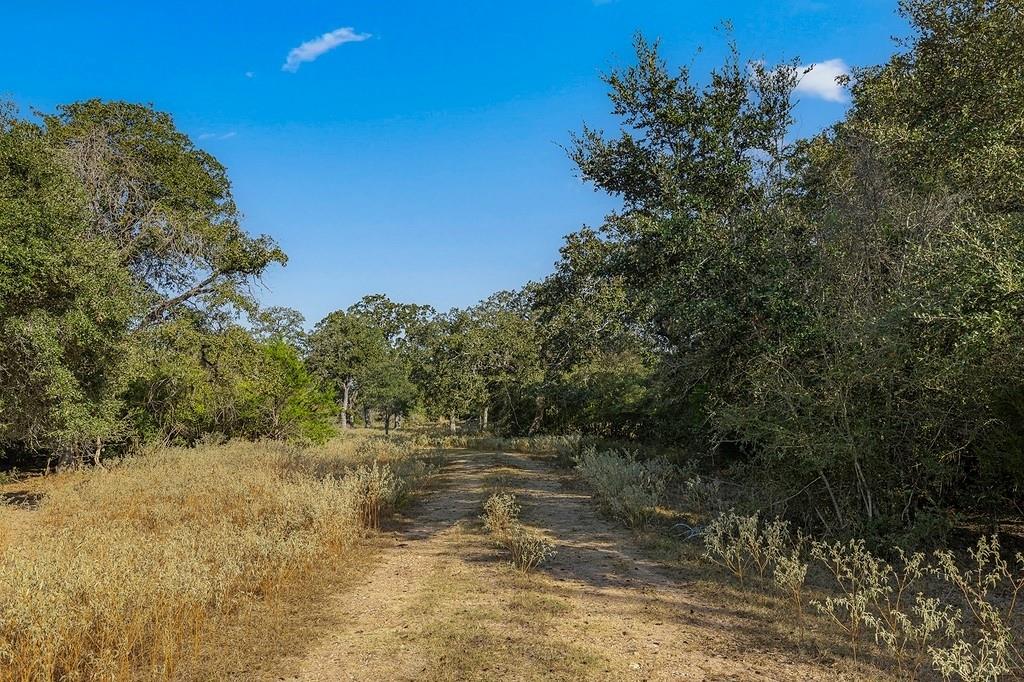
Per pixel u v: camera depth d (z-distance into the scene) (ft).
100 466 58.65
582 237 78.64
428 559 27.86
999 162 31.73
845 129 42.19
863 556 21.68
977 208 31.07
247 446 72.49
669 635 18.45
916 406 27.20
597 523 35.68
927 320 24.13
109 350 44.98
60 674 15.05
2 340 37.68
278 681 15.44
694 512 36.09
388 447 84.17
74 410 40.24
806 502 30.17
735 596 21.91
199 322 69.26
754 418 30.40
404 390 179.83
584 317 88.17
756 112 46.26
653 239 48.73
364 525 34.27
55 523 33.06
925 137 38.17
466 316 149.59
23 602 15.08
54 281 38.58
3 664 14.43
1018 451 23.11
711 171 46.11
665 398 53.06
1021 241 23.11
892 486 27.43
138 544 23.02
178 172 68.23
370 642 18.01
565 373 97.96
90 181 58.54
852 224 31.48
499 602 21.61
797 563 20.99
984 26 38.47
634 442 76.54
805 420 28.37
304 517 29.66
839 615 19.81
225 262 69.21
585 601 21.80
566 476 57.36
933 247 28.30
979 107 38.50
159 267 66.03
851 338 27.96
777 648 17.29
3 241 34.73
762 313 32.01
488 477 57.06
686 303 36.06
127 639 15.69
